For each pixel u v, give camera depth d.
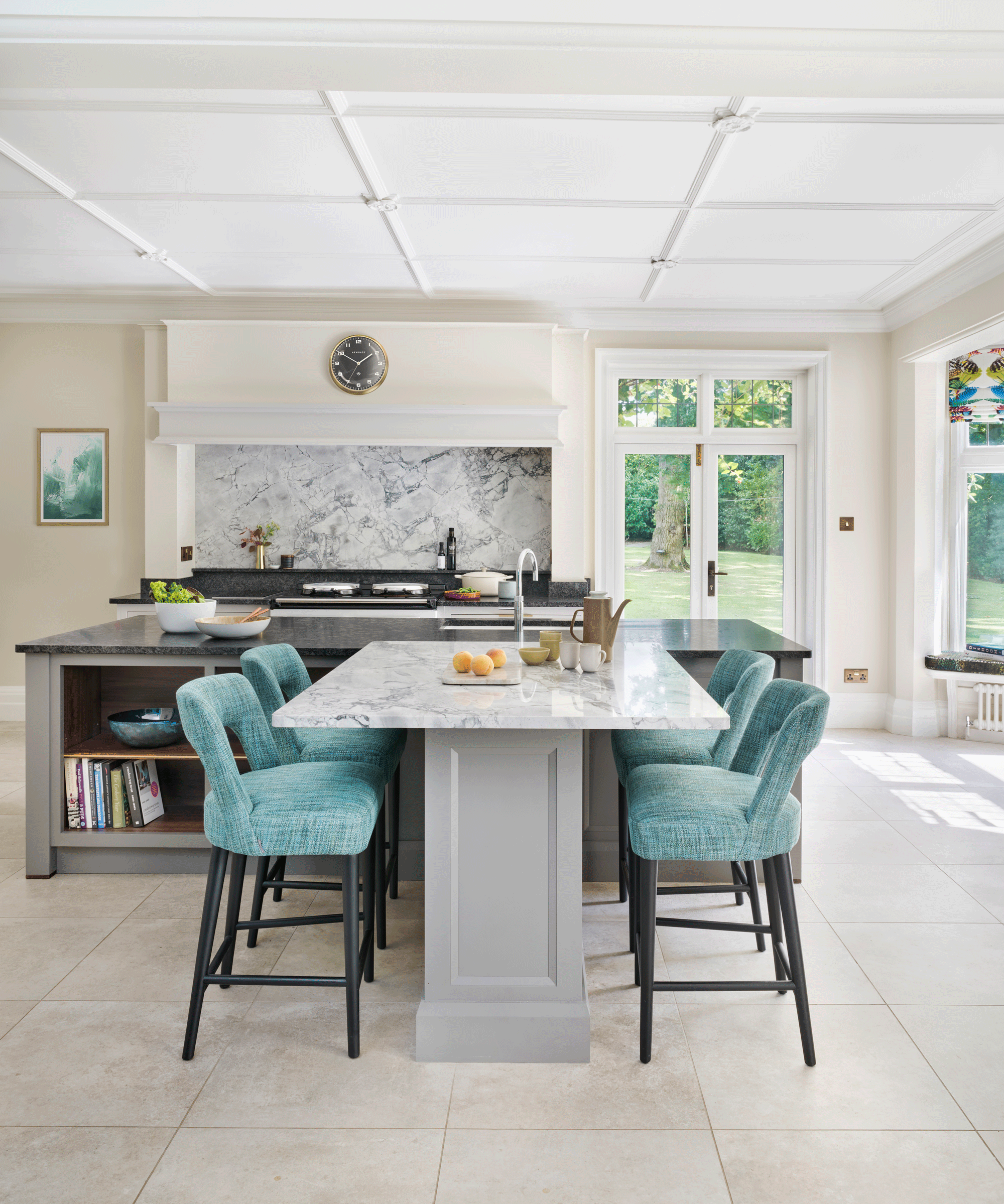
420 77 2.62
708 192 3.86
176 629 3.71
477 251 4.66
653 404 6.16
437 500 6.34
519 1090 2.11
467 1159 1.87
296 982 2.24
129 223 4.29
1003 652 5.56
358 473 6.32
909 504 5.75
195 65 2.56
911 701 5.80
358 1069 2.19
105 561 5.97
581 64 2.54
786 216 4.14
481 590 5.84
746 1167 1.85
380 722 2.03
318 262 4.90
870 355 5.92
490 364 5.64
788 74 2.58
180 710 2.18
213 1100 2.06
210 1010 2.47
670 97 3.04
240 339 5.62
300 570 6.24
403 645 3.22
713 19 2.36
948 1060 2.23
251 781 2.41
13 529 5.97
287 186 3.81
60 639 3.55
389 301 5.64
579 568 5.88
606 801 3.42
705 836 2.18
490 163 3.58
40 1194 1.76
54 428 5.91
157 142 3.40
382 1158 1.87
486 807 2.22
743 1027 2.39
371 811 2.31
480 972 2.25
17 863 3.59
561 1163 1.85
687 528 6.19
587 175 3.69
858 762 5.14
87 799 3.46
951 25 2.37
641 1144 1.92
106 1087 2.11
